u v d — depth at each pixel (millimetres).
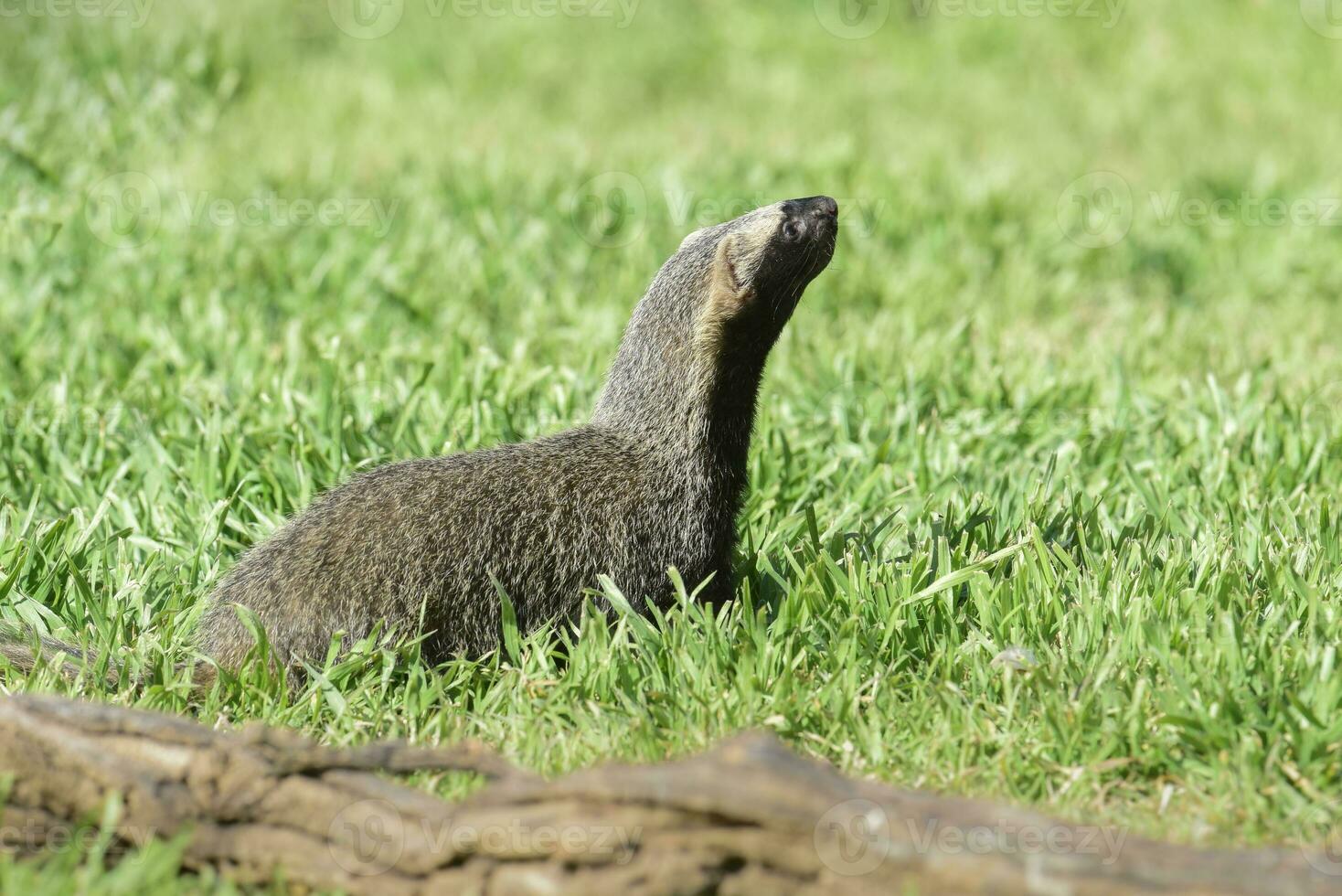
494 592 8688
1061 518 9875
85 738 6125
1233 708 7344
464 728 7863
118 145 20406
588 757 7348
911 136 24359
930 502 10398
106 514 10453
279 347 13961
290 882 5941
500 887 5605
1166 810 6902
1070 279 17750
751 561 9703
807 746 7496
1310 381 14195
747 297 9219
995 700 7855
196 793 6031
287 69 26047
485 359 13180
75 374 13430
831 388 13602
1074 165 23344
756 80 27984
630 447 9234
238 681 8078
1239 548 9547
